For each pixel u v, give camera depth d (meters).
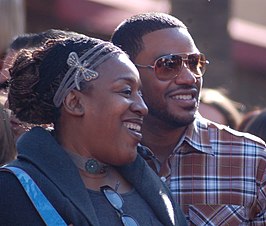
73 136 5.68
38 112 5.74
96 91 5.61
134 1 22.17
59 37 5.90
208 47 14.39
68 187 5.47
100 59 5.64
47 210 5.33
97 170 5.69
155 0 22.58
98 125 5.60
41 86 5.69
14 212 5.33
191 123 6.98
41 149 5.55
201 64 6.99
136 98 5.68
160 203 5.86
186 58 6.91
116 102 5.58
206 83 14.41
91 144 5.64
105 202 5.65
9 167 5.44
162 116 6.91
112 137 5.60
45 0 20.22
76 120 5.66
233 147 7.05
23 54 5.77
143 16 7.13
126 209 5.69
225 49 14.52
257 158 7.03
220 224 6.90
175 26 7.05
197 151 7.03
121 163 5.67
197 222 6.91
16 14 9.21
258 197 6.98
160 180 6.10
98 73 5.61
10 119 6.50
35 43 6.99
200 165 7.02
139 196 5.88
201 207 6.94
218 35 14.42
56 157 5.55
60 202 5.37
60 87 5.64
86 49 5.66
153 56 6.91
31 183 5.38
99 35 20.92
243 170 7.01
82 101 5.63
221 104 10.05
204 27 14.37
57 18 20.48
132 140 5.65
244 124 9.45
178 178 7.01
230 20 14.67
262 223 6.97
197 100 6.99
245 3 28.84
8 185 5.38
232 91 19.73
